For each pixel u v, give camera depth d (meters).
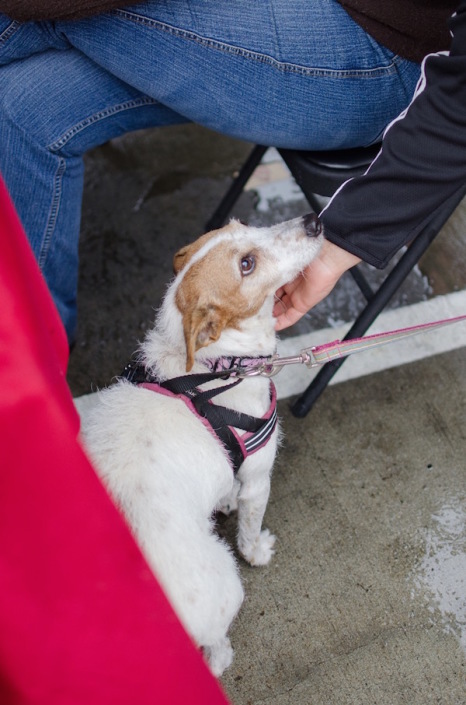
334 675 2.46
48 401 1.20
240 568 2.73
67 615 1.24
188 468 2.12
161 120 2.83
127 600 1.31
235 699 2.43
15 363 1.17
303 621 2.59
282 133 2.53
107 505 1.27
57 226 2.70
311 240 2.33
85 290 3.65
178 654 1.40
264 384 2.45
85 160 4.22
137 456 2.05
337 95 2.41
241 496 2.50
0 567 1.16
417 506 2.87
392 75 2.42
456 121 1.90
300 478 2.96
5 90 2.46
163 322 2.42
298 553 2.76
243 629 2.58
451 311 3.50
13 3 2.08
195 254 2.38
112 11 2.24
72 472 1.23
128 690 1.33
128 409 2.19
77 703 1.26
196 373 2.34
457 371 3.27
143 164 4.20
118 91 2.60
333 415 3.14
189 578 1.90
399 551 2.75
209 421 2.22
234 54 2.30
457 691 2.42
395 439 3.06
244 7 2.28
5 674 1.20
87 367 3.37
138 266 3.75
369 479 2.95
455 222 3.85
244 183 3.46
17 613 1.17
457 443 3.04
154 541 1.90
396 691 2.42
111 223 3.93
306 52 2.32
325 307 3.56
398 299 3.56
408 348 3.35
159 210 3.98
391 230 2.16
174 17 2.25
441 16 2.29
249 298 2.35
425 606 2.61
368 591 2.66
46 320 1.32
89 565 1.25
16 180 2.55
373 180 2.08
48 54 2.51
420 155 1.98
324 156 2.57
